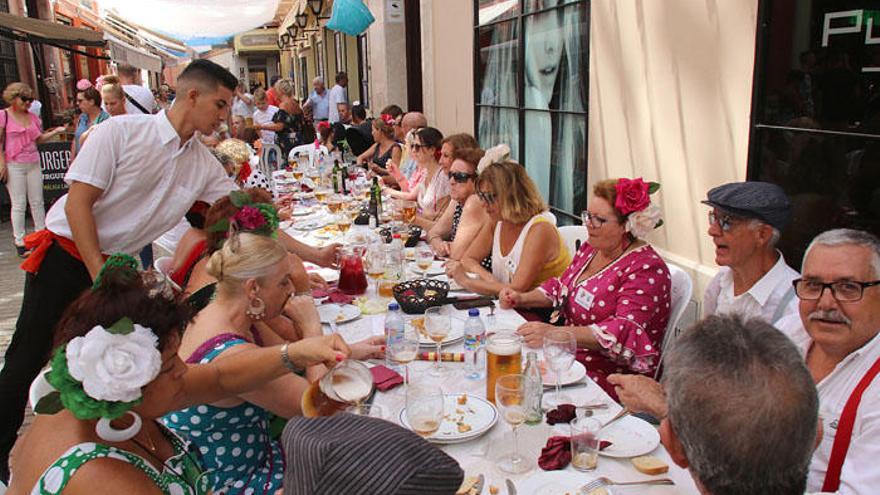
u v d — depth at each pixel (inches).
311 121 548.1
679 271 116.1
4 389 121.8
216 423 77.0
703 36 134.1
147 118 124.4
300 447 32.3
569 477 63.9
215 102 125.0
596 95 179.3
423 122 263.9
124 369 50.2
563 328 100.3
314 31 772.0
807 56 111.3
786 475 40.9
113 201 123.9
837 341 68.1
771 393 40.6
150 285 57.7
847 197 107.1
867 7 100.5
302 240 169.6
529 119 230.8
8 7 449.4
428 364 92.7
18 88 276.5
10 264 273.3
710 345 43.6
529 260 129.6
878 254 66.7
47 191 291.6
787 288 90.8
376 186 195.9
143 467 54.5
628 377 75.8
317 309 114.5
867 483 60.0
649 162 156.6
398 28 405.1
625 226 106.7
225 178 138.8
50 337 123.7
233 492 78.9
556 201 214.5
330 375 66.1
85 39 388.5
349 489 30.8
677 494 61.9
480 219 155.2
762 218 89.4
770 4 116.1
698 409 42.1
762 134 121.5
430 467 31.4
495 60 260.1
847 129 105.9
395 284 120.7
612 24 167.6
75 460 51.0
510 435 73.2
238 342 76.9
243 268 79.0
